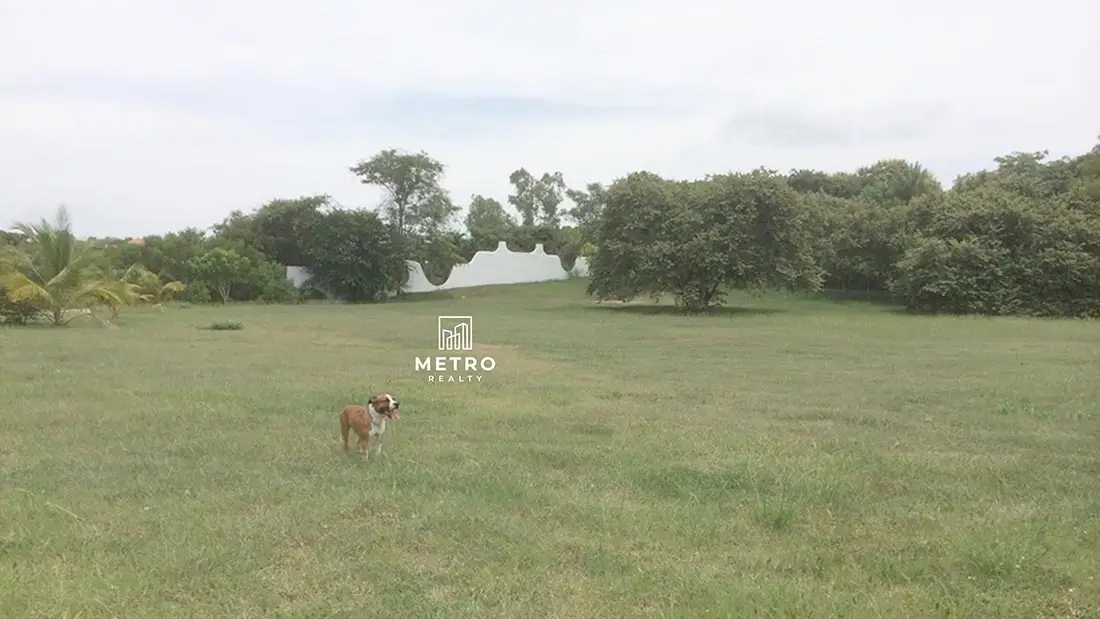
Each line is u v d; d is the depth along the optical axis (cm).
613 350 1744
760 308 3669
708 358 1595
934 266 3475
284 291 4434
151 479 637
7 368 1276
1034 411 991
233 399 1012
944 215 3791
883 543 513
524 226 6750
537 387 1176
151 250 4091
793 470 680
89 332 2098
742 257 3372
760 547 505
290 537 505
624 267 3566
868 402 1065
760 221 3416
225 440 774
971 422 927
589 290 3731
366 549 488
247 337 2000
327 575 446
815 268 3531
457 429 853
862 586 446
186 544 487
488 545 499
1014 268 3422
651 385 1212
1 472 652
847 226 4328
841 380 1277
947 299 3450
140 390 1077
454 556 482
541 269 5928
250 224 4869
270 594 421
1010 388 1178
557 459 724
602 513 561
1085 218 3512
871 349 1778
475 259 5534
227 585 430
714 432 852
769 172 3475
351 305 4100
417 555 484
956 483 657
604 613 406
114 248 3678
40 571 446
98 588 422
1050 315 3306
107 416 888
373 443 727
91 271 2511
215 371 1291
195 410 929
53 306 2350
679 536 520
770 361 1545
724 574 459
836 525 549
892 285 3719
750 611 405
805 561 481
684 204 3556
